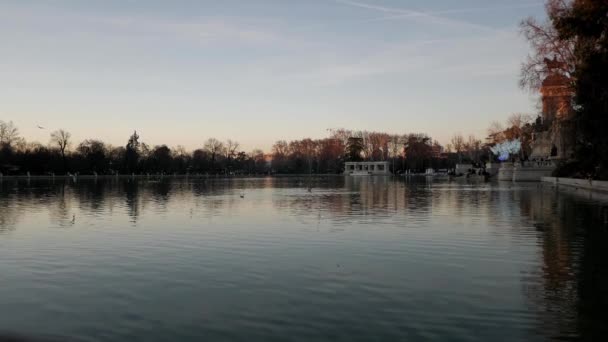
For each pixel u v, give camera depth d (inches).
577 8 1536.7
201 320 433.1
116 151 7716.5
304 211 1385.3
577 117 1829.5
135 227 1030.4
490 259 679.7
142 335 399.5
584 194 1964.8
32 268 635.5
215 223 1099.9
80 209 1466.5
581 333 398.9
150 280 570.9
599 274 588.4
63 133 6579.7
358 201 1781.5
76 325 423.2
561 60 2054.6
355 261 669.9
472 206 1493.6
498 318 434.9
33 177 5915.4
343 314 446.3
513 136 5541.3
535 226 1002.7
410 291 519.8
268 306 470.9
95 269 628.4
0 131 6171.3
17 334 402.3
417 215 1244.5
